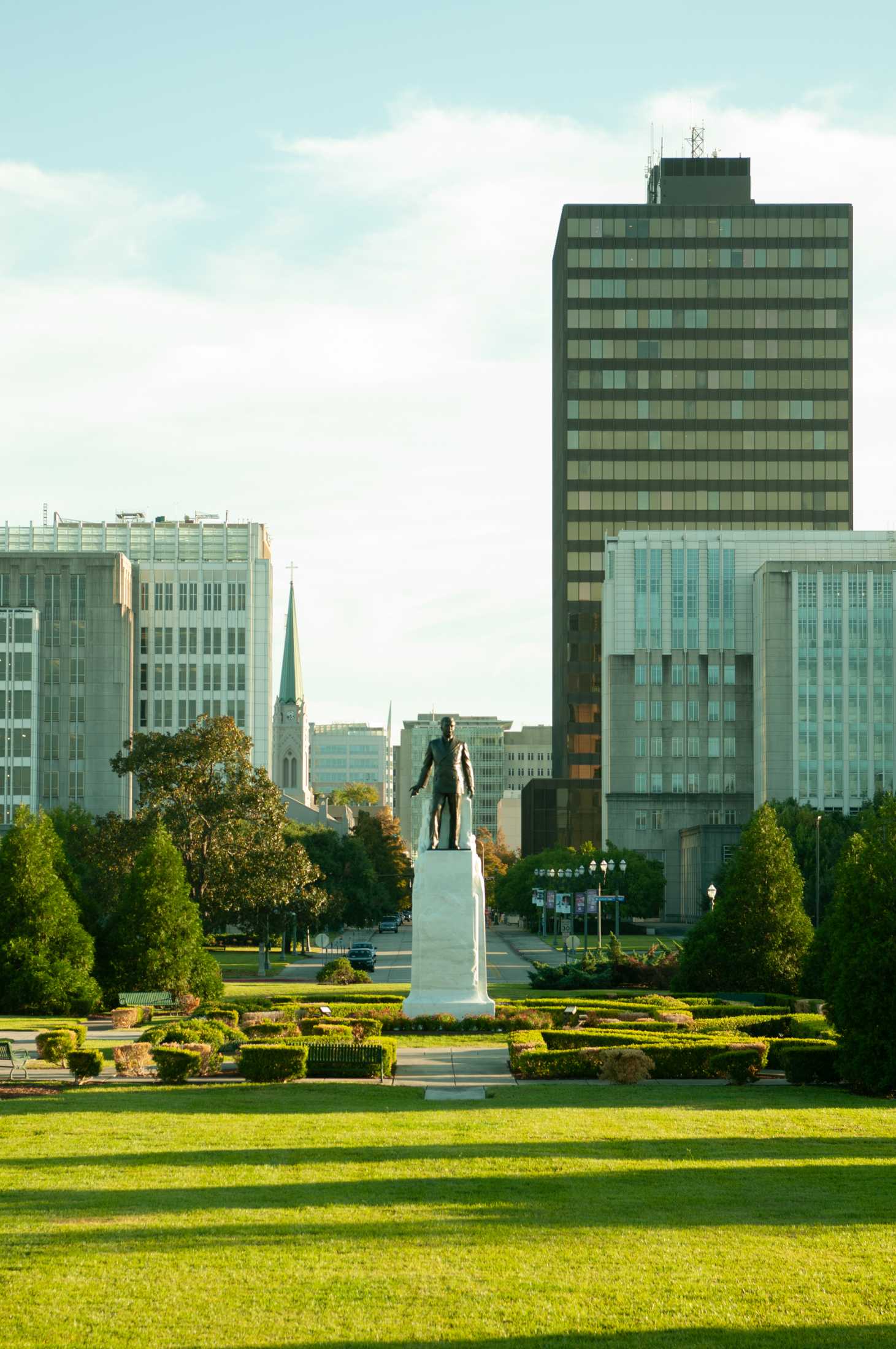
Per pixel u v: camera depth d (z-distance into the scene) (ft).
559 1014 238.07
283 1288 81.30
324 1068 176.24
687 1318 77.10
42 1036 186.80
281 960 551.18
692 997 289.12
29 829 281.74
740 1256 88.38
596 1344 73.31
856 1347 73.10
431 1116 141.79
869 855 181.98
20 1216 96.37
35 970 268.00
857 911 177.88
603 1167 115.14
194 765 427.74
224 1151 120.06
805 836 533.55
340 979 390.63
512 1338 74.02
